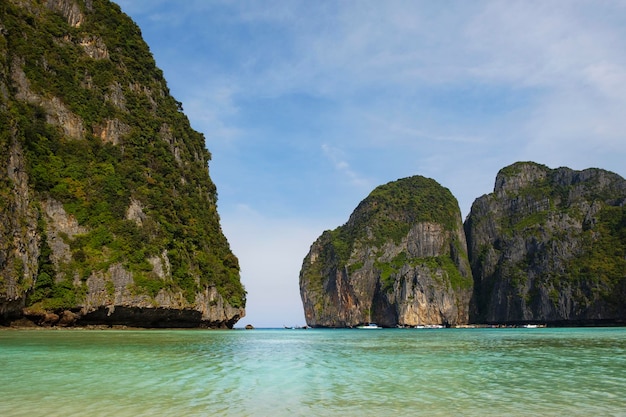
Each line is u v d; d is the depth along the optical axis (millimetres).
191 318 59875
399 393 14578
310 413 11812
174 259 58531
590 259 142000
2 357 22406
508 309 151875
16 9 57281
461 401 13414
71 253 49000
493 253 168000
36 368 18859
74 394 13734
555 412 12102
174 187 68688
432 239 171500
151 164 66125
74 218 50812
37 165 50000
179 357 24031
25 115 51250
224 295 68875
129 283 50938
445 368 21297
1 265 40312
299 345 38906
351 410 12195
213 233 75062
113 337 37562
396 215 176625
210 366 20719
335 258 174375
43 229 47750
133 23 78125
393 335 69062
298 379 17391
